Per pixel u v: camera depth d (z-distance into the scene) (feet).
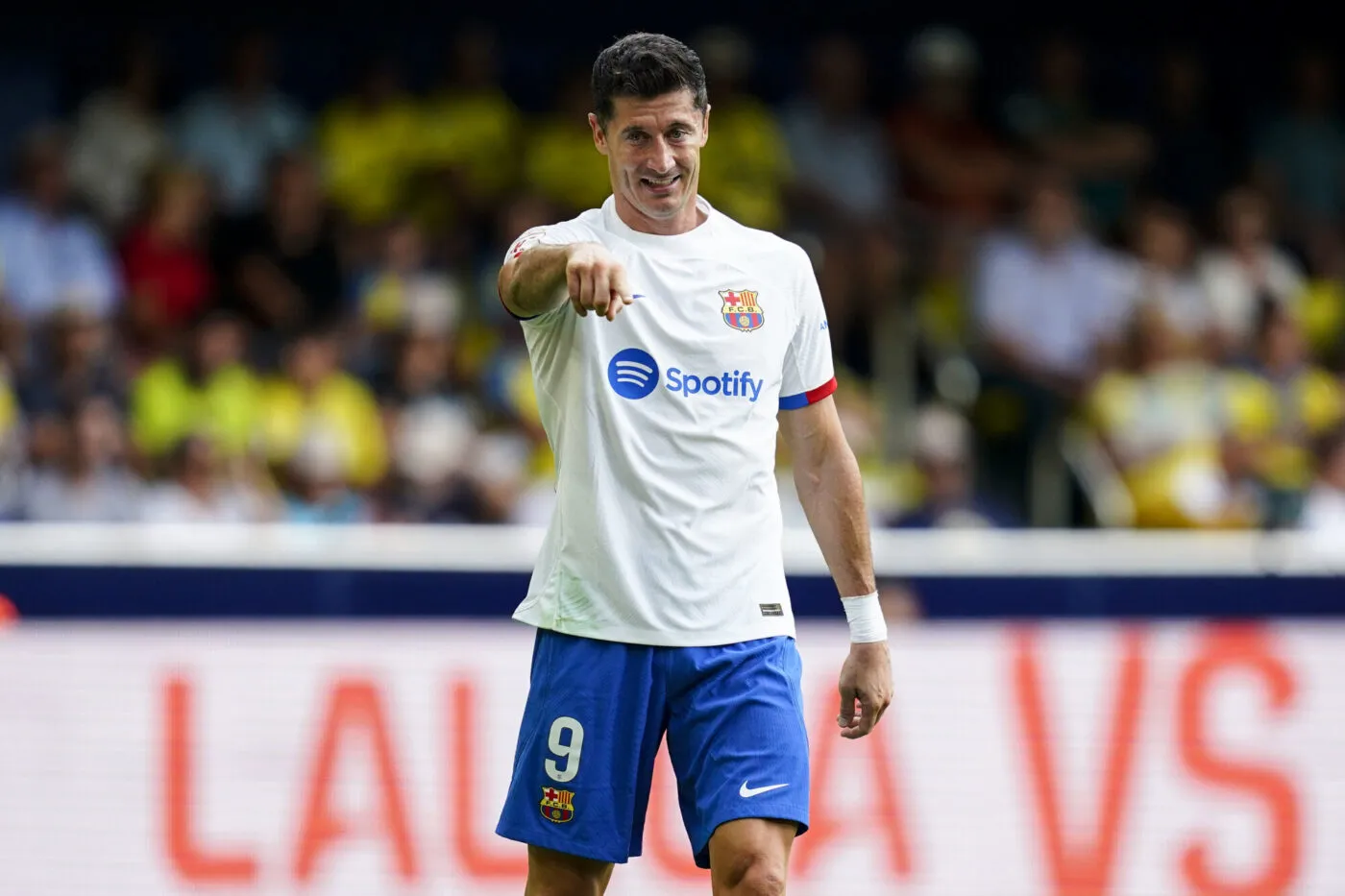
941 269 122.72
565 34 140.15
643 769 44.88
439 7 138.31
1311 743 75.05
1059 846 73.36
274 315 113.39
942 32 143.33
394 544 72.64
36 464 96.94
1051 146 130.72
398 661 71.00
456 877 70.49
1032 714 73.82
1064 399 115.85
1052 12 144.25
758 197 121.49
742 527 45.09
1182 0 145.18
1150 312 115.14
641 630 44.50
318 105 135.54
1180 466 108.88
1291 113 139.85
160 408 103.40
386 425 104.53
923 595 73.92
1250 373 115.55
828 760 72.49
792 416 47.21
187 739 69.67
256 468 101.96
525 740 45.47
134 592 69.92
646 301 44.83
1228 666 75.00
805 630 73.20
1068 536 78.13
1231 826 74.38
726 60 123.34
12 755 68.90
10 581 69.31
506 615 71.82
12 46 130.72
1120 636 74.59
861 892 72.08
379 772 70.49
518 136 124.16
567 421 45.09
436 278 113.09
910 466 108.27
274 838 69.72
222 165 120.98
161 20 134.00
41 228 111.34
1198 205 133.08
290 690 70.28
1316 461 111.75
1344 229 134.62
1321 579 75.66
